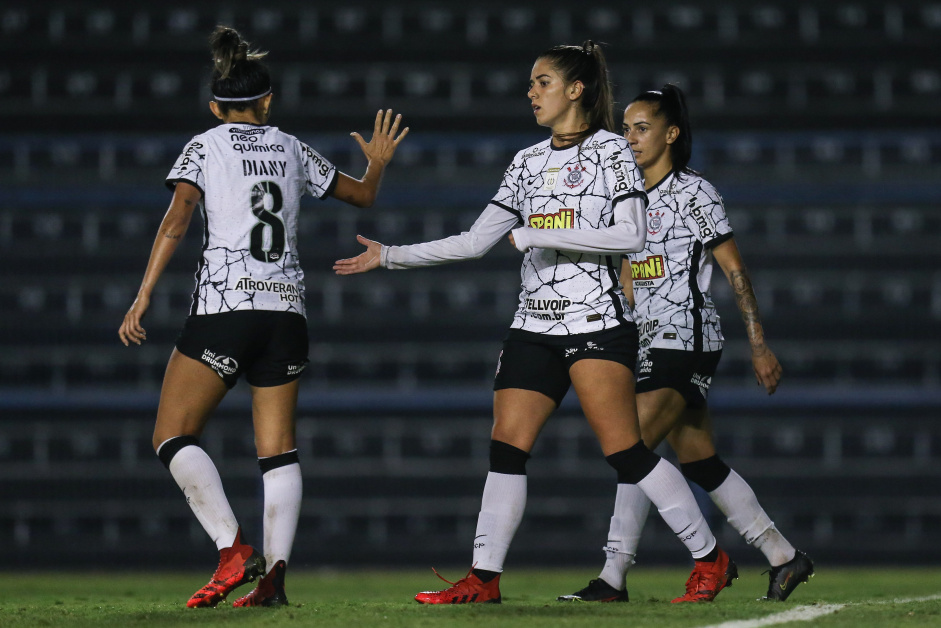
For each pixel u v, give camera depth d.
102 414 63.78
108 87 68.75
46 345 65.38
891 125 68.88
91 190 67.19
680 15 69.81
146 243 67.00
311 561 61.97
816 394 64.69
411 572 58.22
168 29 69.31
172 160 68.31
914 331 66.75
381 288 66.69
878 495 64.06
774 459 64.56
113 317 65.94
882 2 69.62
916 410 64.69
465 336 66.25
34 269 66.25
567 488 63.00
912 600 14.36
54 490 62.81
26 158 67.62
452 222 67.81
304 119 68.62
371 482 63.53
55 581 45.47
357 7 69.56
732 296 66.44
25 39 68.50
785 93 69.38
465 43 69.56
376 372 66.12
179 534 62.53
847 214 68.12
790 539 63.91
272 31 69.31
